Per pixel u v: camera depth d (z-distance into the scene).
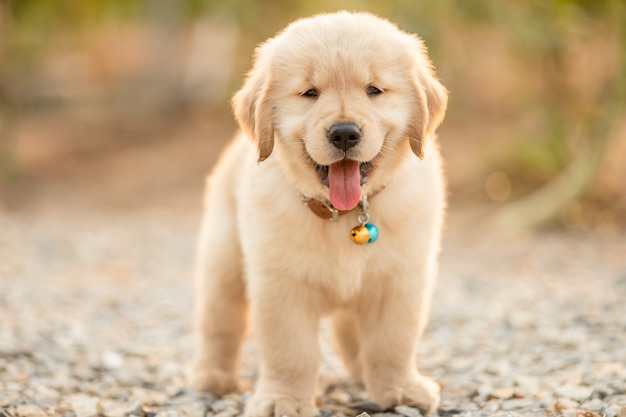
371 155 4.07
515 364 5.38
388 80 4.18
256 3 20.20
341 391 5.08
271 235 4.32
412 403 4.46
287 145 4.26
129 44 27.83
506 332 6.25
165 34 23.91
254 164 4.55
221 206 5.08
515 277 8.81
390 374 4.58
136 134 21.16
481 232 11.81
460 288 8.34
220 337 5.13
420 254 4.41
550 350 5.64
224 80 23.19
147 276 9.41
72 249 10.68
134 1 23.70
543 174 13.73
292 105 4.21
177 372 5.49
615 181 12.64
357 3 16.09
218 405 4.72
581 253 9.88
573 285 7.93
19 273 8.92
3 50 18.94
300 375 4.44
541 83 13.79
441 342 6.16
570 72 13.02
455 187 14.24
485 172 14.48
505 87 17.70
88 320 7.03
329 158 4.04
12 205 14.87
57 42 23.55
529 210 12.10
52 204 15.09
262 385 4.50
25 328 6.36
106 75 26.97
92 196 15.86
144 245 11.28
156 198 15.66
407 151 4.36
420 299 4.50
